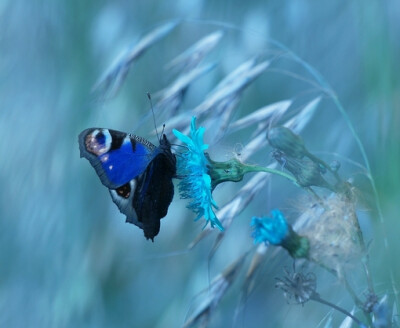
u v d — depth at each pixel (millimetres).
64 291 892
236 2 897
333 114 852
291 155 728
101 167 771
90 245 898
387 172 739
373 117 825
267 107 769
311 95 872
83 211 903
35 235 898
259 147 763
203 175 744
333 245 713
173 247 874
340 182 725
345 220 715
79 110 903
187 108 857
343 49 870
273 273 752
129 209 778
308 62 882
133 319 883
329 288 770
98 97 816
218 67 870
